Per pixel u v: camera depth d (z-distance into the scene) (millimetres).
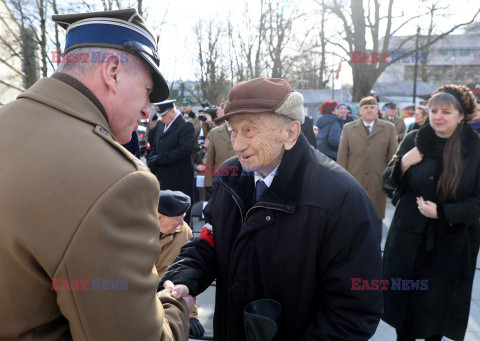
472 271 2061
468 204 1915
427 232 2041
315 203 1152
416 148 2053
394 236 2168
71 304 722
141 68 953
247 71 23750
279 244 1179
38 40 13320
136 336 770
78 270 703
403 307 2105
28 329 763
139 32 934
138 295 771
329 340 1141
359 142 4324
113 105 906
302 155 1218
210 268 1372
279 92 1119
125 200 750
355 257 1146
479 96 2781
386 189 3463
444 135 1979
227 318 1357
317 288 1220
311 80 27234
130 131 985
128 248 755
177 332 966
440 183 1944
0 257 742
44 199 711
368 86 18953
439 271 2025
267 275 1206
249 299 1234
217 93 27953
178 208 1896
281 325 1233
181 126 4648
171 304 1082
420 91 25812
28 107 828
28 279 737
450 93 1918
